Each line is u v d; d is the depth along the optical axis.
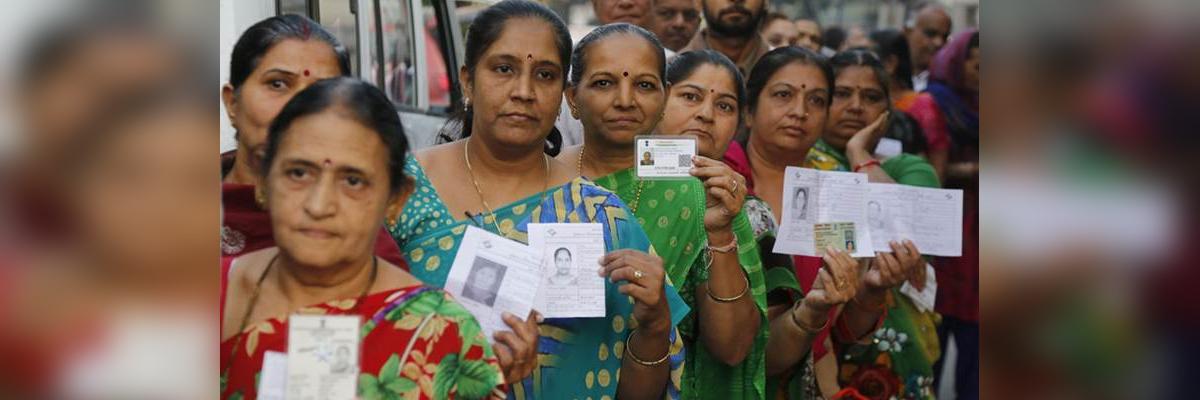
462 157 2.77
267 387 2.24
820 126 3.55
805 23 4.18
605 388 2.70
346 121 2.27
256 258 2.37
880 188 3.61
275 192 2.27
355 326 2.21
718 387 3.12
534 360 2.52
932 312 3.91
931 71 4.38
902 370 3.78
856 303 3.62
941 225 3.66
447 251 2.56
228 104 2.59
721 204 2.88
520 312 2.49
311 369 2.19
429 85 4.45
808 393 3.46
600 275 2.60
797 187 3.43
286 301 2.31
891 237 3.62
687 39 3.77
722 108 3.19
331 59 2.58
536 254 2.53
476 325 2.31
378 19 3.77
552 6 3.66
